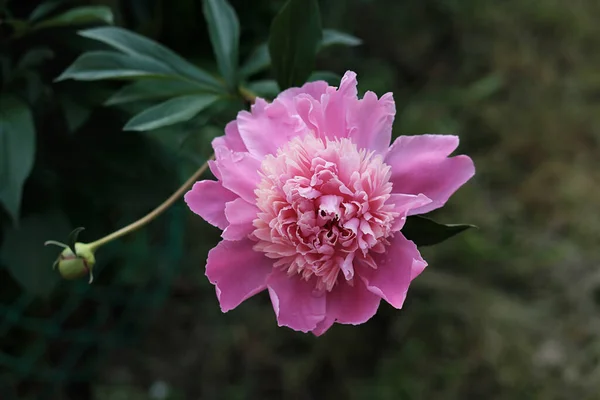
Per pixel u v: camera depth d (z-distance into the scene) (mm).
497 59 1567
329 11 1225
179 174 860
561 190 1373
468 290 1205
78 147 798
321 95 586
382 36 1527
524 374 1130
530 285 1242
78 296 922
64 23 696
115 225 866
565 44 1616
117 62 669
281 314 579
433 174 589
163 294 1002
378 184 572
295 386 1098
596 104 1527
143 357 1093
